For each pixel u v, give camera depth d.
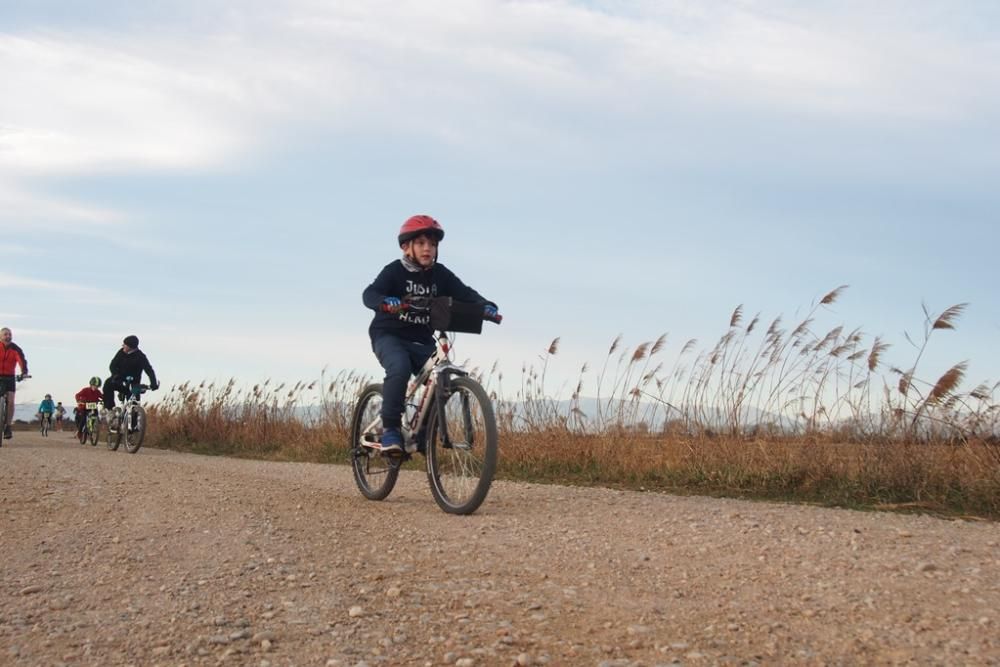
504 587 4.27
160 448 18.06
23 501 6.54
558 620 3.74
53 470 8.77
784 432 8.98
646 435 9.95
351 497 7.53
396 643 3.46
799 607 3.88
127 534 5.37
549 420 10.60
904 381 8.00
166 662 3.25
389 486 7.21
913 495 7.40
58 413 33.47
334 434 14.55
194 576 4.40
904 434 7.95
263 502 6.80
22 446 15.72
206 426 17.95
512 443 10.34
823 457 8.12
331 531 5.68
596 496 7.58
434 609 3.90
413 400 6.99
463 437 6.48
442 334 6.66
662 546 5.20
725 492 8.12
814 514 6.48
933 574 4.43
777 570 4.56
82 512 6.14
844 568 4.57
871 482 7.66
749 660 3.23
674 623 3.69
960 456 7.53
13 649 3.36
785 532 5.59
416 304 6.86
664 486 8.59
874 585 4.23
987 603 3.90
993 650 3.28
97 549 4.98
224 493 7.23
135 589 4.17
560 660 3.26
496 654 3.32
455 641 3.47
